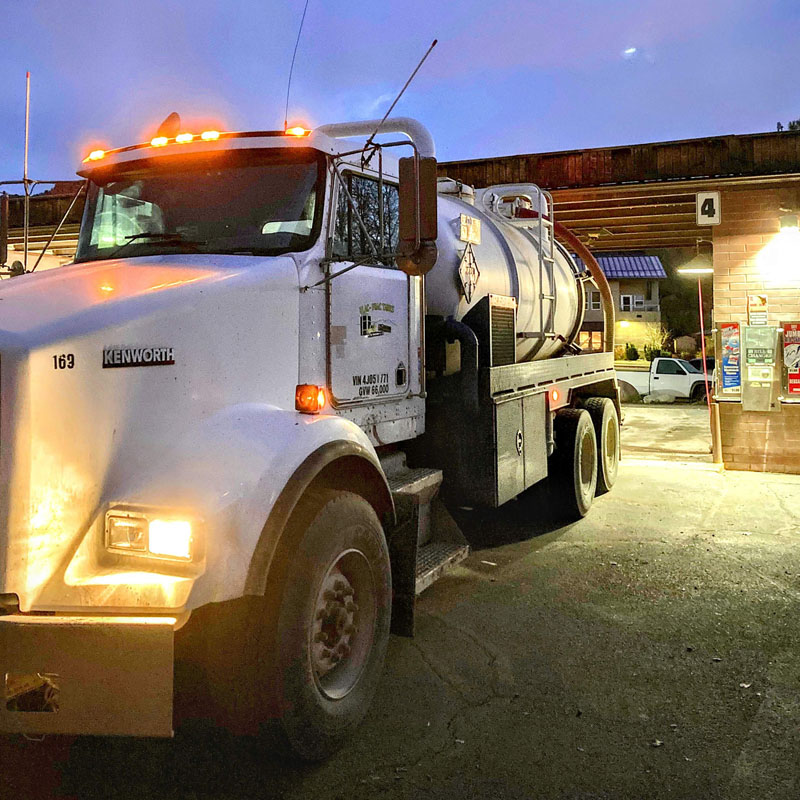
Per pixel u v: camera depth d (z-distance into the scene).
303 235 4.25
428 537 5.59
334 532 3.52
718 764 3.43
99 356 3.10
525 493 8.24
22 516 2.82
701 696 4.08
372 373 4.70
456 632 5.00
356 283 4.54
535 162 10.44
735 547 6.98
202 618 3.28
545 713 3.91
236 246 4.28
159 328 3.34
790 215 10.27
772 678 4.28
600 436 9.20
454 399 5.72
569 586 5.93
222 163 4.45
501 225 7.54
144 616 2.83
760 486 9.83
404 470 5.42
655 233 13.63
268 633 3.23
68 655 2.75
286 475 3.29
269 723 3.25
